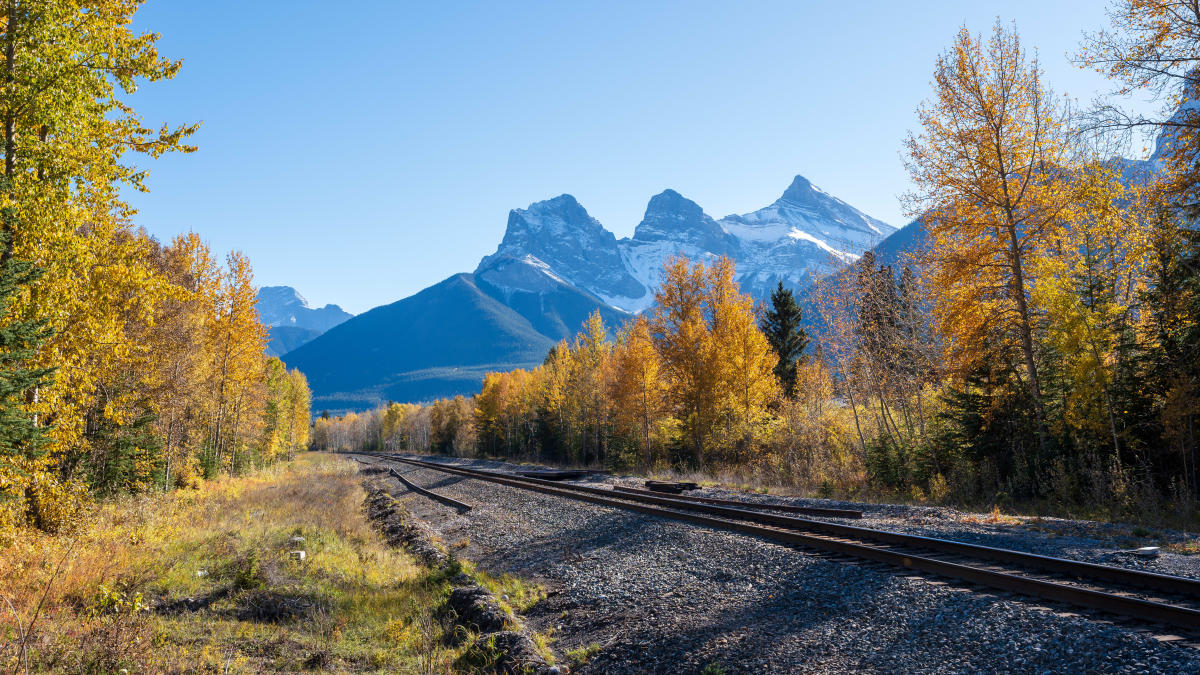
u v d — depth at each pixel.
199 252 32.25
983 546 8.97
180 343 24.17
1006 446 19.14
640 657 6.83
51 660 6.56
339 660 7.53
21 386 10.38
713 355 33.84
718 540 10.91
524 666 6.86
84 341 13.48
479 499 22.64
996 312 19.31
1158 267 16.67
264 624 8.86
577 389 57.25
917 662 5.46
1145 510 12.58
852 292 28.67
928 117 19.69
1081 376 17.20
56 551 10.85
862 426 30.64
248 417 39.53
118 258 14.35
